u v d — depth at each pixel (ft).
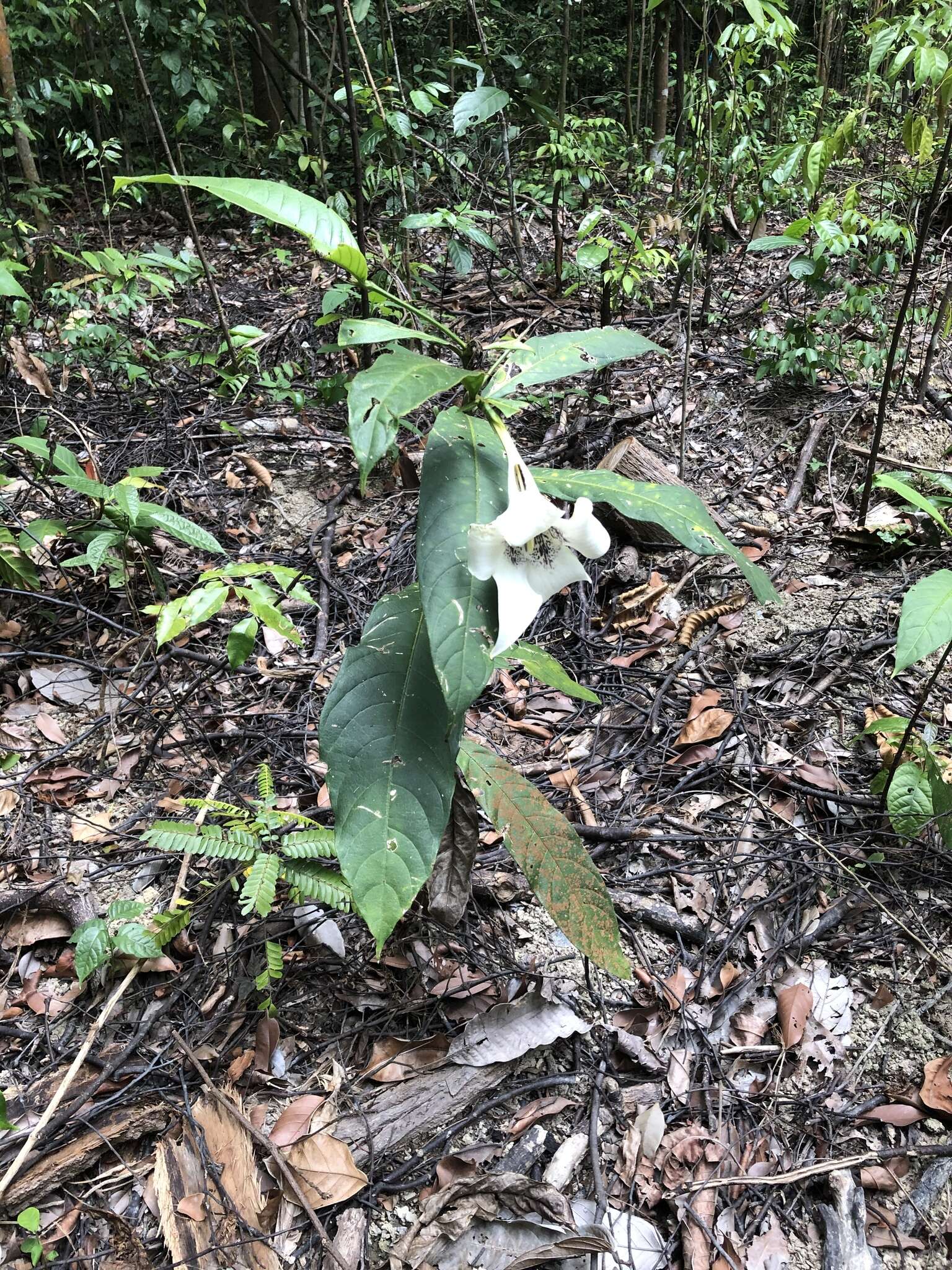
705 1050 6.53
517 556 3.96
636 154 20.88
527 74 23.17
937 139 10.83
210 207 20.42
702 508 4.69
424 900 7.14
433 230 17.74
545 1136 6.06
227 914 7.22
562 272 16.37
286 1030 6.53
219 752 8.66
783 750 8.64
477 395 4.55
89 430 12.91
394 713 4.83
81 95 17.38
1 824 7.95
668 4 16.49
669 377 14.01
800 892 7.50
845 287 13.07
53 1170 5.64
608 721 9.05
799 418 13.07
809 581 10.66
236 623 10.09
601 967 6.38
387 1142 5.94
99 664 9.61
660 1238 5.60
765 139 21.09
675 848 7.84
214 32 21.76
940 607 6.10
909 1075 6.43
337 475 12.32
